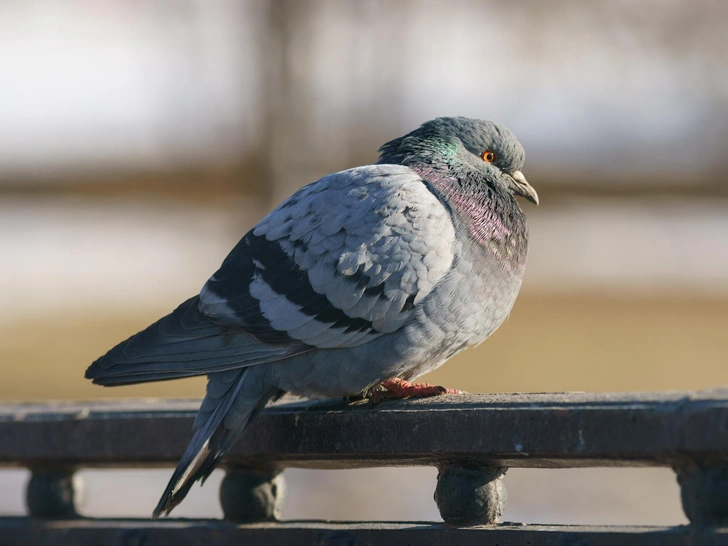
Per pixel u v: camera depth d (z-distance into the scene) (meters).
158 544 5.12
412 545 4.39
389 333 5.62
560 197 49.12
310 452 4.81
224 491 5.22
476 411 4.19
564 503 11.21
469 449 4.21
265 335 5.52
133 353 5.57
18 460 5.49
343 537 4.56
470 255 5.82
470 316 5.82
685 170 50.75
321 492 11.82
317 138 30.16
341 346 5.57
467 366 17.27
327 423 4.73
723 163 49.88
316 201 5.88
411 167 6.36
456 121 6.92
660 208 45.41
